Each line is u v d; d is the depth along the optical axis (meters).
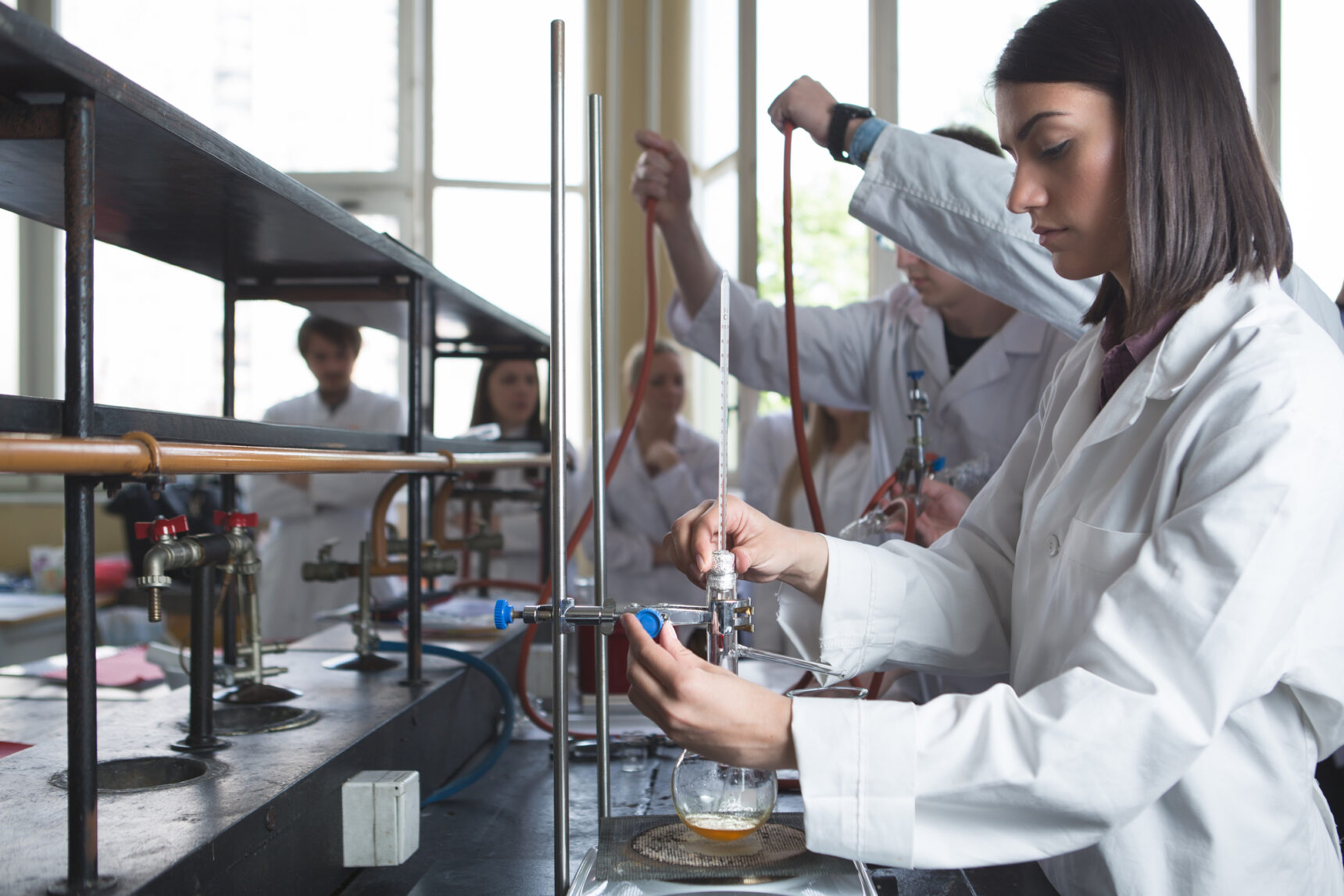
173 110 0.78
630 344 4.71
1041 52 0.83
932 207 1.50
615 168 4.70
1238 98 0.82
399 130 4.87
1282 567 0.67
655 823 0.86
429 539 2.04
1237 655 0.67
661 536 3.39
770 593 2.72
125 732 1.11
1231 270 0.83
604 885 0.72
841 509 2.78
